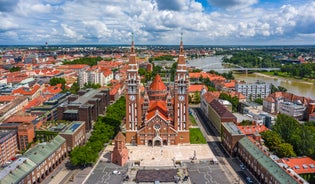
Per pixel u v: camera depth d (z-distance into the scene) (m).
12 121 193.12
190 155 166.88
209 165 153.75
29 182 127.12
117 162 156.62
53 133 177.38
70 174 144.75
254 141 159.38
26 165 129.38
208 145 182.25
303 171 128.50
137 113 181.12
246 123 196.38
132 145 182.12
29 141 175.12
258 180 136.12
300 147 155.50
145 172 143.38
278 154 150.88
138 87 178.50
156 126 179.00
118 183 135.00
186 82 177.12
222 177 139.88
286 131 170.75
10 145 165.62
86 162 149.50
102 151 173.75
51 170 147.25
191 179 137.75
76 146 164.12
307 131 158.62
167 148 177.00
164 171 144.25
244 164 154.00
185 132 182.88
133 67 176.38
